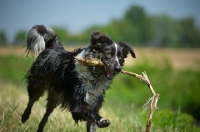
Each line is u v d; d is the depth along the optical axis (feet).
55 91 35.91
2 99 48.34
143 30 350.02
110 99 87.71
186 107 82.64
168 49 246.06
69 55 34.42
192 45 317.01
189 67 96.43
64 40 254.47
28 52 40.24
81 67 32.53
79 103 32.55
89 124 33.63
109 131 35.78
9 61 124.98
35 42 38.55
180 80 87.25
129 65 114.01
